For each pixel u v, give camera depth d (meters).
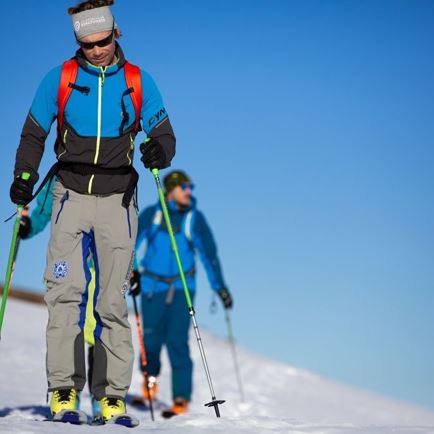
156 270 10.73
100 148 6.30
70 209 6.30
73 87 6.26
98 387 6.44
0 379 12.25
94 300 6.43
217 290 11.07
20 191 6.26
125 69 6.36
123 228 6.32
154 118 6.45
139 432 5.64
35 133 6.35
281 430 5.87
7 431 5.34
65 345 6.29
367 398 18.30
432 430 5.86
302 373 19.09
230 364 18.41
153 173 6.61
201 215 10.89
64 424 5.73
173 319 10.66
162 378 15.27
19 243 7.43
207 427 6.04
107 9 6.24
